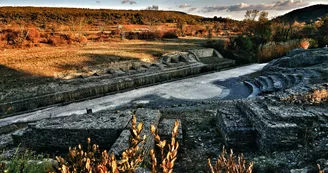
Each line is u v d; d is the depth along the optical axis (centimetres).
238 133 1002
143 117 1227
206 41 4816
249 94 2294
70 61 2992
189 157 959
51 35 4341
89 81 2500
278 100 1197
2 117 1897
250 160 886
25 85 2291
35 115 1919
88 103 2169
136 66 3095
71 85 2369
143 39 4894
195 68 3200
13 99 2042
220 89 2478
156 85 2709
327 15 6266
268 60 4031
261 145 950
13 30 4153
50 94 2156
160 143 247
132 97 2284
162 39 4994
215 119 1346
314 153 849
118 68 2948
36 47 3703
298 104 1171
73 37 4347
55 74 2603
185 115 1499
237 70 3381
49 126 1166
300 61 2709
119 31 5203
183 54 3653
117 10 10844
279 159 862
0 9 7644
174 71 2967
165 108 1838
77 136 1134
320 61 2572
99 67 2895
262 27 4803
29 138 1180
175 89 2512
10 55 3111
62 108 2064
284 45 4150
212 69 3419
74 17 8012
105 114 1329
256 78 2703
